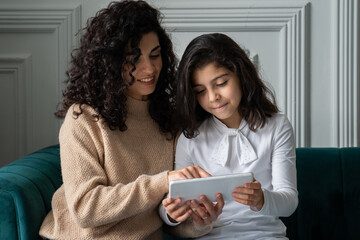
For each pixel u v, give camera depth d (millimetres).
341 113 1935
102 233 1172
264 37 1942
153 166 1288
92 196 1111
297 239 1689
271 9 1907
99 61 1229
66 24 1905
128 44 1229
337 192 1684
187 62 1238
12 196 1203
